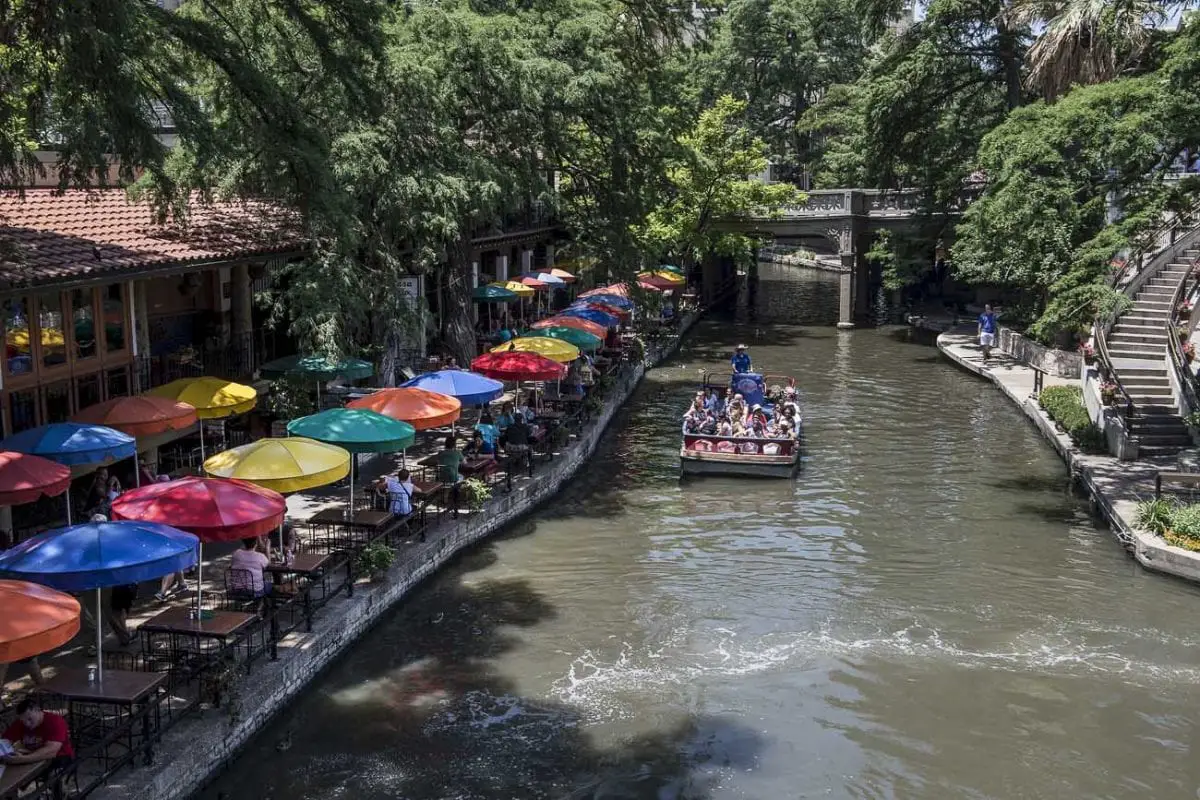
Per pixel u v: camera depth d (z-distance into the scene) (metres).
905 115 49.00
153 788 10.98
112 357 19.58
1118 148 23.02
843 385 38.22
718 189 48.88
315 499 21.12
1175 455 25.39
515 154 29.19
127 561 11.16
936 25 45.88
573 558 20.23
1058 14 33.56
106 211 21.27
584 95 26.05
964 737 13.84
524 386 31.62
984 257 39.53
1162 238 35.22
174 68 16.17
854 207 52.25
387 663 15.70
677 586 18.86
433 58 23.12
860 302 57.56
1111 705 14.72
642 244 31.80
